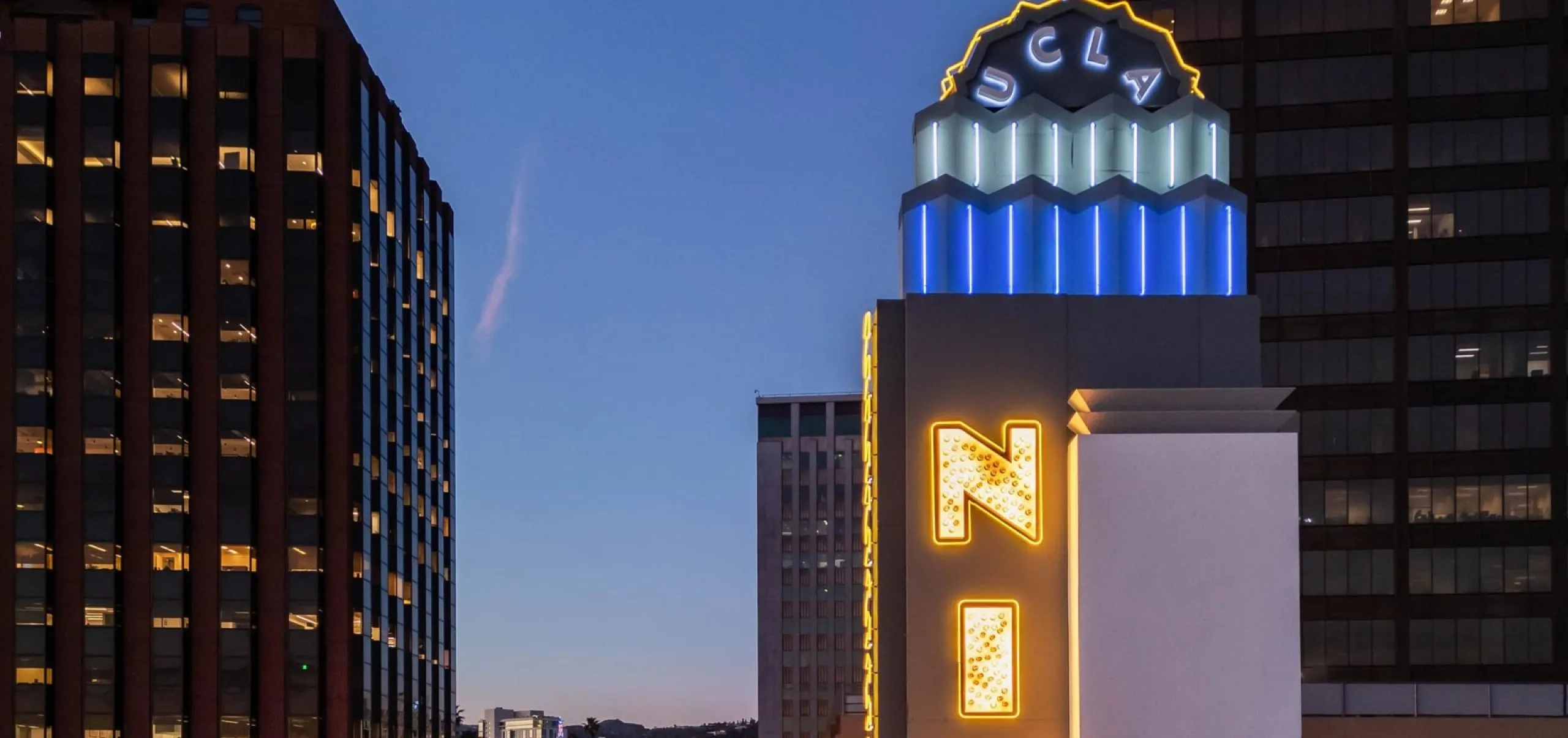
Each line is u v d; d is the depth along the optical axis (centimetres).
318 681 10019
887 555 3681
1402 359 8738
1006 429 3588
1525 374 8631
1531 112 8794
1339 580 8638
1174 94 3934
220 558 10044
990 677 3500
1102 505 3391
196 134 10488
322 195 10681
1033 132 3844
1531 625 8444
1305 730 5816
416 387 13050
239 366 10262
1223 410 3475
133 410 10100
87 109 10269
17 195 10100
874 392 3769
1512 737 5712
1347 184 8906
